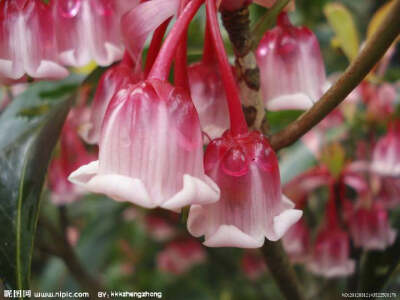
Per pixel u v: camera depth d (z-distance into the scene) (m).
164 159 0.07
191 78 0.09
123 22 0.07
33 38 0.08
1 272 0.08
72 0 0.08
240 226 0.07
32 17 0.08
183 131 0.07
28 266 0.08
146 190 0.07
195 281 0.29
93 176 0.07
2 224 0.08
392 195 0.15
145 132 0.07
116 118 0.07
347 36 0.13
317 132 0.16
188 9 0.07
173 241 0.27
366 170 0.15
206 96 0.08
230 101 0.07
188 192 0.07
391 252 0.11
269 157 0.07
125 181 0.07
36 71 0.08
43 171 0.09
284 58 0.09
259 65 0.09
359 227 0.14
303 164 0.16
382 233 0.13
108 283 0.27
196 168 0.07
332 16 0.13
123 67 0.09
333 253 0.14
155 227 0.27
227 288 0.27
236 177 0.07
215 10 0.07
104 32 0.08
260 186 0.07
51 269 0.22
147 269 0.31
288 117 0.15
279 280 0.10
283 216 0.07
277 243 0.10
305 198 0.14
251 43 0.09
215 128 0.08
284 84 0.09
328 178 0.14
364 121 0.16
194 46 0.14
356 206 0.14
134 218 0.28
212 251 0.26
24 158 0.09
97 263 0.23
